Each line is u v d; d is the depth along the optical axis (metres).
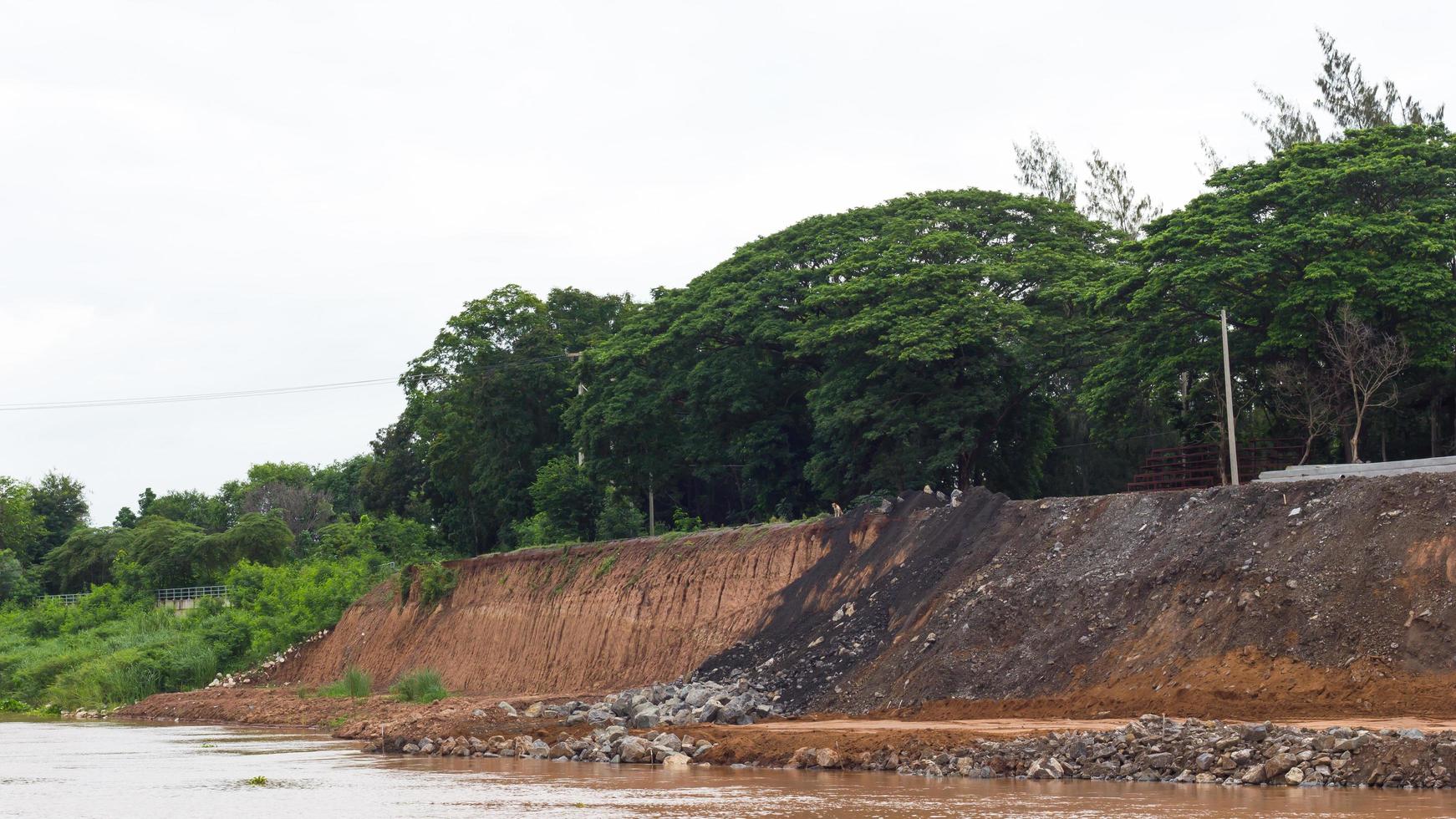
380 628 62.41
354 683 54.69
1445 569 27.28
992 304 50.69
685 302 59.53
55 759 36.62
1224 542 31.23
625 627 48.03
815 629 38.94
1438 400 48.00
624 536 59.66
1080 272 54.31
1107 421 51.94
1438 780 21.27
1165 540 32.72
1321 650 27.38
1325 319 43.28
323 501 126.81
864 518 42.09
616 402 58.34
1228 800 20.94
